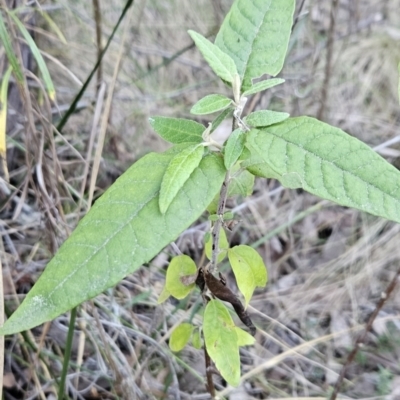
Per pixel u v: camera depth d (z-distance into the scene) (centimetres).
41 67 44
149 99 85
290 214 80
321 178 27
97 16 55
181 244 71
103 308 58
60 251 27
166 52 89
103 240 27
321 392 65
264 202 81
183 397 59
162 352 59
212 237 35
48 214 48
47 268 27
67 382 57
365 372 67
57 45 77
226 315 36
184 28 94
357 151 28
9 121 62
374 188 27
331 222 81
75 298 27
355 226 81
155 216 27
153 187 28
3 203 59
